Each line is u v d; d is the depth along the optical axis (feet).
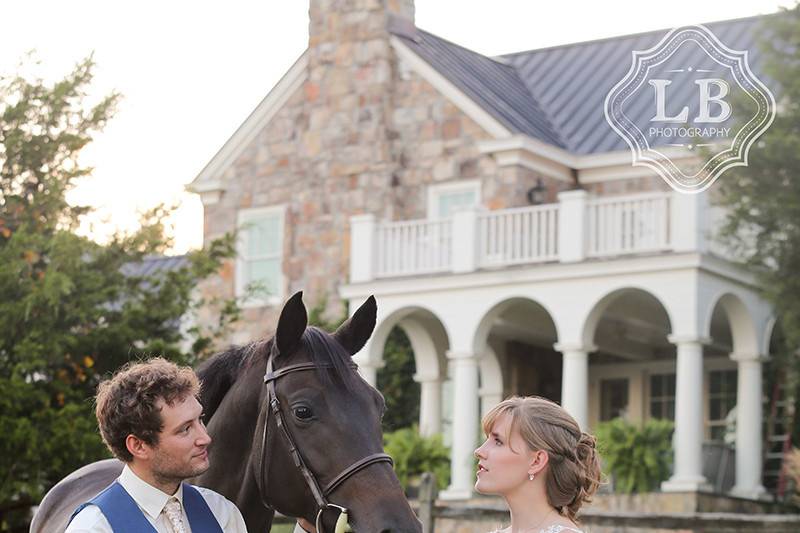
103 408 12.52
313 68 81.25
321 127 80.69
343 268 78.89
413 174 77.87
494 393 75.20
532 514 12.94
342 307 77.36
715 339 72.13
